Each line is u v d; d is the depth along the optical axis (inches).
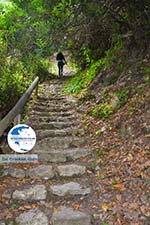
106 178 163.6
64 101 333.7
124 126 208.1
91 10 235.3
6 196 152.0
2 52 276.1
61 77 554.3
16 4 386.9
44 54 512.1
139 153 171.2
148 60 257.6
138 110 211.6
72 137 228.7
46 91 407.5
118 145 194.5
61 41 316.5
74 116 278.5
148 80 233.5
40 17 322.3
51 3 277.0
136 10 243.4
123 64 290.8
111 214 133.8
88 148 206.8
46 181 168.9
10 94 253.0
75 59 504.1
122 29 279.1
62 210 140.3
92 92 319.9
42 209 141.9
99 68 353.1
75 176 174.1
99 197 148.3
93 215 135.0
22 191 155.8
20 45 406.0
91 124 246.7
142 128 191.5
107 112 248.1
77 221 131.9
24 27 398.0
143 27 260.2
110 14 245.1
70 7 236.8
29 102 314.5
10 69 287.7
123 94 248.7
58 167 180.2
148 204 135.0
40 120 269.3
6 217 136.3
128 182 153.3
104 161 182.4
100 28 273.0
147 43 270.5
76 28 272.7
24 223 131.6
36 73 497.7
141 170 156.9
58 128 253.6
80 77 408.5
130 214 131.5
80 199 149.3
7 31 374.3
